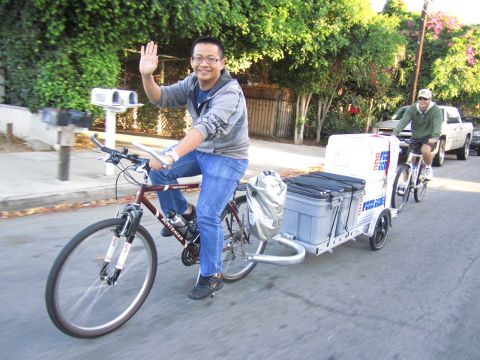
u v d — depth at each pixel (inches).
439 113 280.4
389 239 230.4
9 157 315.0
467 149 634.2
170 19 362.0
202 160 137.3
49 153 339.3
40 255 172.4
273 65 579.8
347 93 677.9
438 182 415.5
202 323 131.0
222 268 159.3
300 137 614.5
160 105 140.6
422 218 277.3
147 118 540.1
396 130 293.1
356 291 162.7
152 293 147.8
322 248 173.9
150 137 515.2
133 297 133.2
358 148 198.7
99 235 117.9
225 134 128.1
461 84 851.4
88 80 350.6
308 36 478.9
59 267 109.5
